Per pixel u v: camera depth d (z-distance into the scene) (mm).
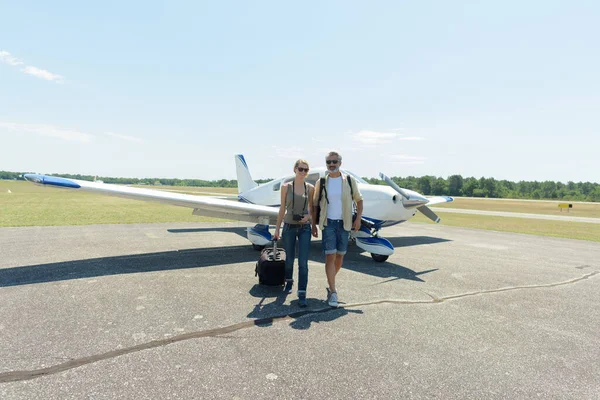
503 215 19016
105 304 2895
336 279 3998
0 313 2633
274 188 7238
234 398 1600
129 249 5562
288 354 2061
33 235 6863
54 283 3512
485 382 1806
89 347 2090
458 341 2322
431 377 1840
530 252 6371
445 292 3529
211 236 7363
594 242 8039
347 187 2975
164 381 1730
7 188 46688
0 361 1892
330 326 2525
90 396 1584
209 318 2625
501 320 2756
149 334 2305
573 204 46031
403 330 2488
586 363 2049
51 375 1761
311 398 1617
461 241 7793
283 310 2848
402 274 4316
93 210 14227
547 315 2906
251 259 4980
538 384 1799
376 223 5395
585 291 3707
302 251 2979
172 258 4934
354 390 1693
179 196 4660
